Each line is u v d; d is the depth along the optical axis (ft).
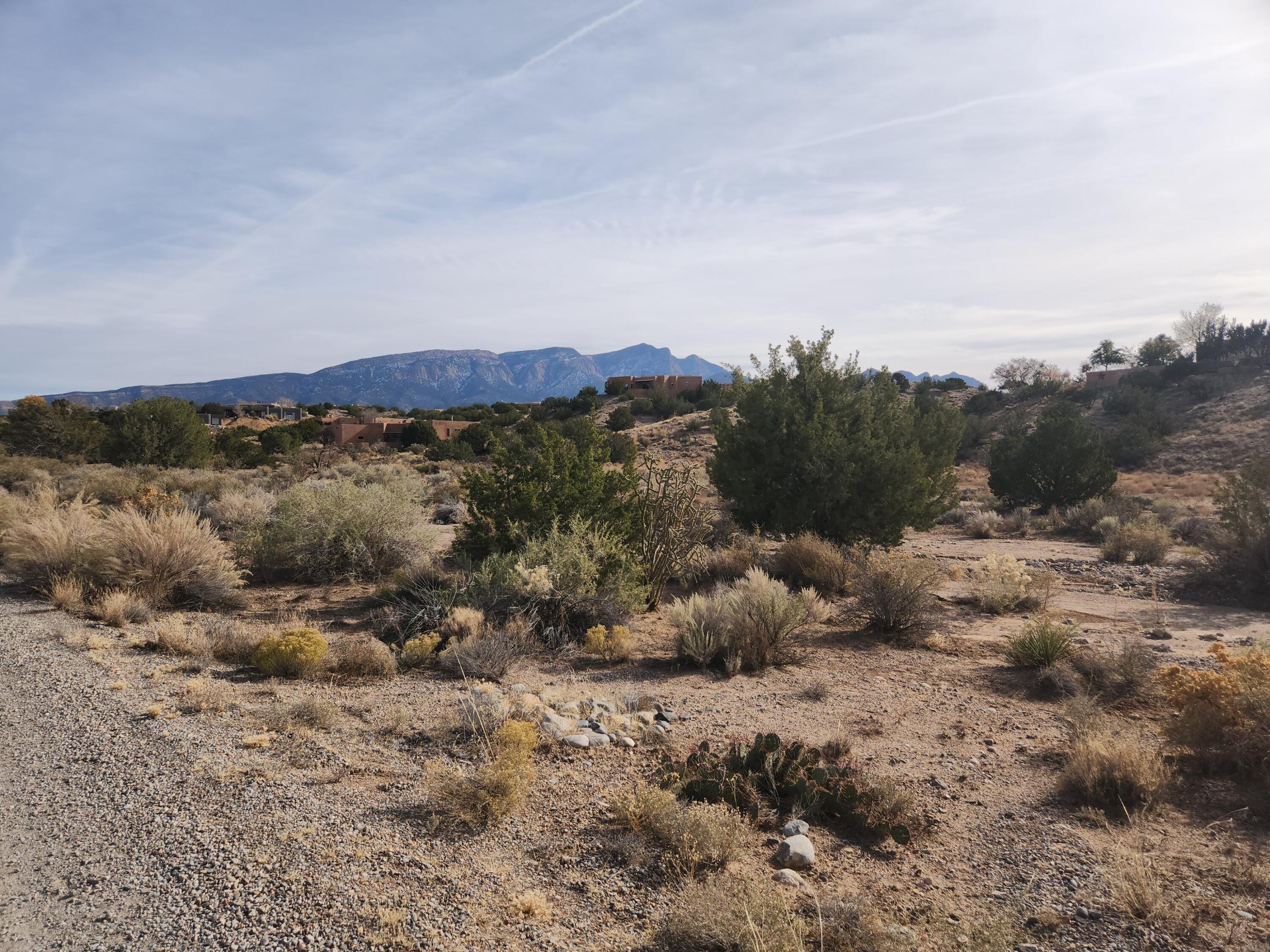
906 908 11.23
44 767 14.96
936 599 37.63
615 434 165.07
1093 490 86.17
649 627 32.17
